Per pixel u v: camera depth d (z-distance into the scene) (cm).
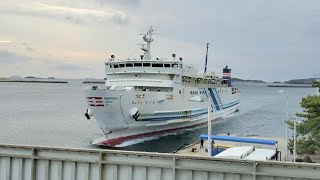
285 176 1114
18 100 17312
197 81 7525
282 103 18025
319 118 3384
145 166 1217
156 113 5844
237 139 4381
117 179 1241
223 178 1164
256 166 1140
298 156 3600
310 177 1097
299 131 3684
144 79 6147
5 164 1320
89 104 5259
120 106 5244
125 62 6194
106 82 6400
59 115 10531
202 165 1180
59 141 6147
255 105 16325
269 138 5116
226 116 9869
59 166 1280
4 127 7731
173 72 6097
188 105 6838
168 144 5869
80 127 7912
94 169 1261
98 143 5700
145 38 6556
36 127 7838
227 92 9775
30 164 1301
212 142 4291
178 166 1187
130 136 5725
